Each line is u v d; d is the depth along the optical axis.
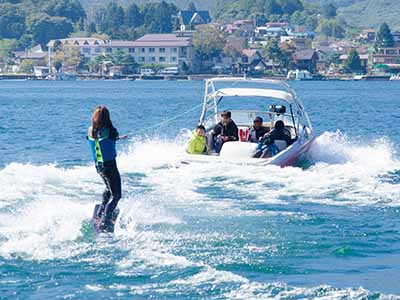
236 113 72.94
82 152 79.25
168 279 33.09
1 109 163.62
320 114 155.88
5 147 83.94
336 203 48.34
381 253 37.81
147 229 40.50
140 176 56.75
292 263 35.97
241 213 45.06
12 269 34.25
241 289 32.09
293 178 55.84
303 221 43.38
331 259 36.78
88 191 50.47
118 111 164.25
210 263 35.56
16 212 43.12
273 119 73.38
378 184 54.16
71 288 32.31
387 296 31.70
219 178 55.66
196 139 62.78
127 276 33.44
